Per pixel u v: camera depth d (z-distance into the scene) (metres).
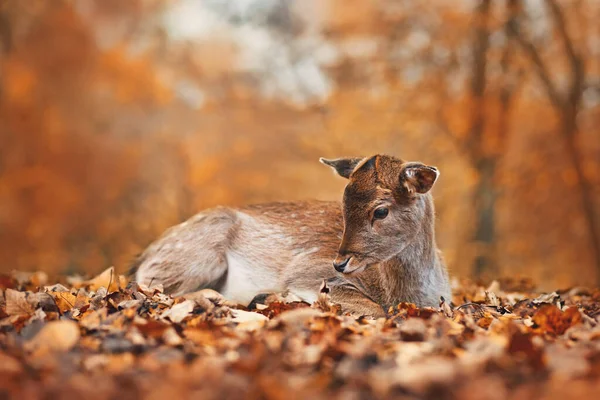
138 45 38.69
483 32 22.73
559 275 26.73
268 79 32.44
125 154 36.81
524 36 22.84
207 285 8.46
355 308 7.61
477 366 4.61
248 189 31.97
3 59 34.97
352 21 25.22
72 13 36.19
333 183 26.27
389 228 7.45
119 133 38.41
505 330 5.77
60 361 4.86
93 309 6.88
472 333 5.82
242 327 6.06
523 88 24.62
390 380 4.39
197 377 4.48
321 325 5.82
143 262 8.66
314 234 8.27
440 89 23.84
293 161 28.92
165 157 37.12
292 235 8.31
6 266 30.88
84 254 31.66
